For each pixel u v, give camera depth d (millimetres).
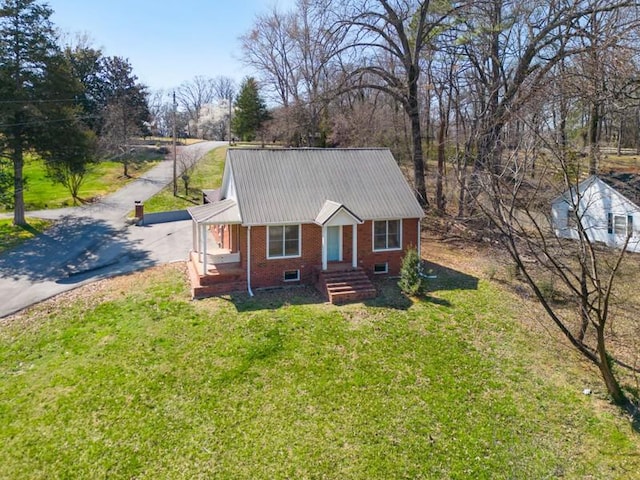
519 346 14508
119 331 15438
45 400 11781
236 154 21016
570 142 14570
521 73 25047
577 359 13719
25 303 18172
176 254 24906
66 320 16484
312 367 13180
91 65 58625
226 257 20719
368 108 45469
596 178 21844
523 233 13352
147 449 10031
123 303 17828
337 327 15555
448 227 29031
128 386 12289
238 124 61656
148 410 11320
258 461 9680
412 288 18250
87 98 54000
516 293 18828
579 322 15781
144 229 31125
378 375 12820
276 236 19344
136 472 9391
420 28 28703
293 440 10297
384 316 16469
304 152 22250
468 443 10242
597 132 21312
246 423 10859
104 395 11930
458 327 15719
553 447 10148
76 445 10156
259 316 16375
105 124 47812
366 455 9859
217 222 18531
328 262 20344
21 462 9672
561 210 26703
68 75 30578
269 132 54188
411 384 12445
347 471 9414
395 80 30859
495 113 21172
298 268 19734
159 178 46406
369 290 18156
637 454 9867
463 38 26609
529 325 15898
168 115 86812
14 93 27984
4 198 29828
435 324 15891
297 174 21125
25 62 29125
